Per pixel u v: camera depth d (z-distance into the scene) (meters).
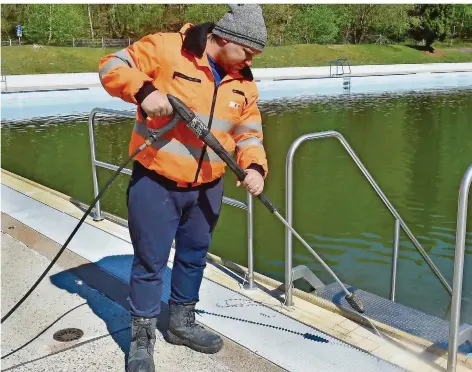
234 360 2.52
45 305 3.03
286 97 21.52
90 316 2.91
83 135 12.82
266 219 6.38
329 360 2.52
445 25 45.34
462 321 3.96
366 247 5.46
